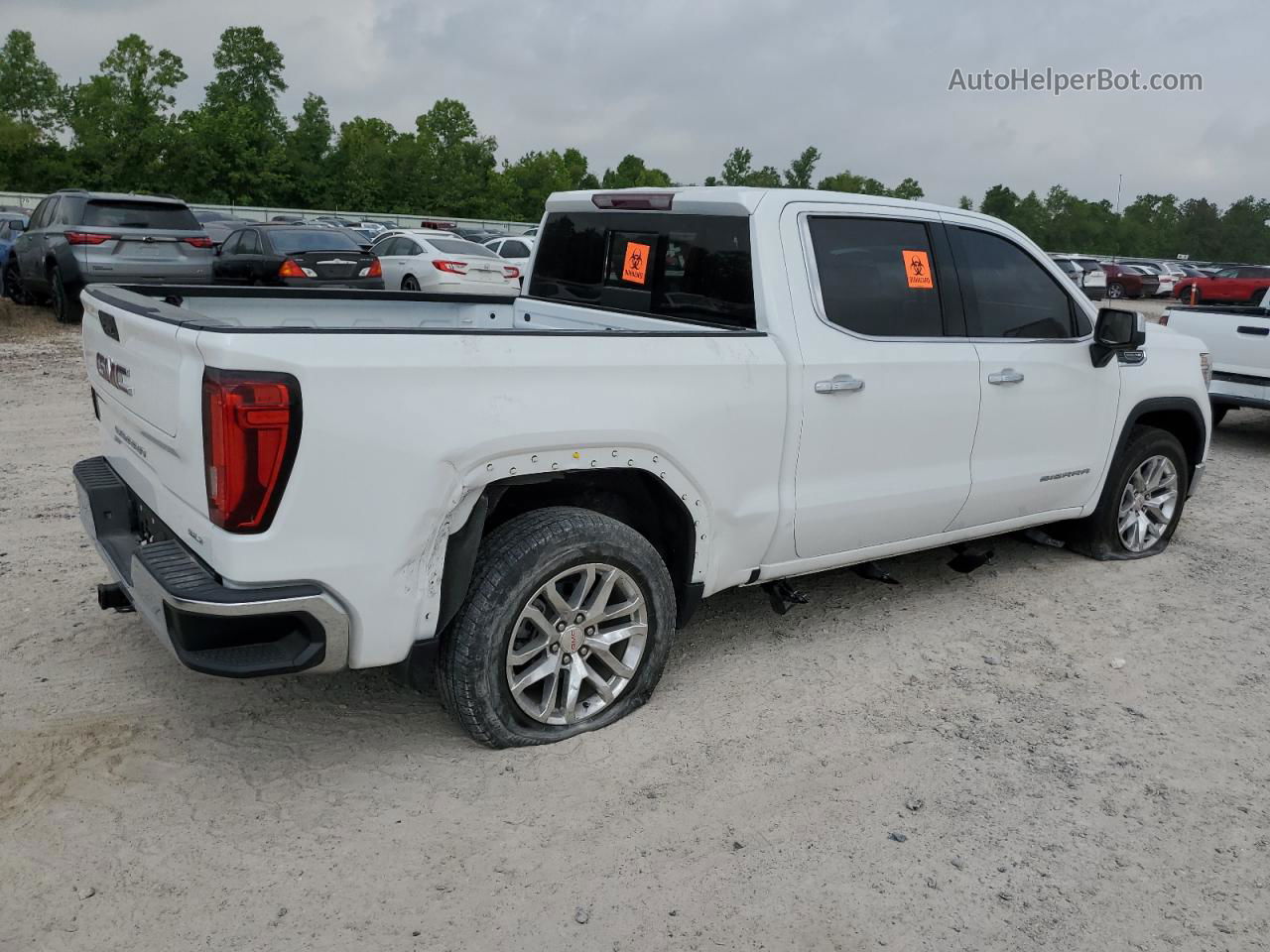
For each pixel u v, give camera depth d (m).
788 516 3.87
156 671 3.86
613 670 3.55
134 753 3.30
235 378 2.62
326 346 2.73
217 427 2.65
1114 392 5.10
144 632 4.19
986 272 4.51
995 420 4.52
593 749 3.44
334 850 2.86
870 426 4.04
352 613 2.91
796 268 3.85
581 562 3.30
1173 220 115.38
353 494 2.81
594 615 3.42
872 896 2.75
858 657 4.27
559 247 4.84
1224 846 3.03
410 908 2.63
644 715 3.69
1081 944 2.60
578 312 4.57
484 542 3.26
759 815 3.10
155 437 3.10
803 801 3.19
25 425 7.85
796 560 4.05
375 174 71.38
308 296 4.40
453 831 2.96
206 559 2.85
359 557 2.86
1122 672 4.22
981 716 3.79
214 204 60.44
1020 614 4.82
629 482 3.64
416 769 3.28
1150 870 2.91
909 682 4.05
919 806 3.18
